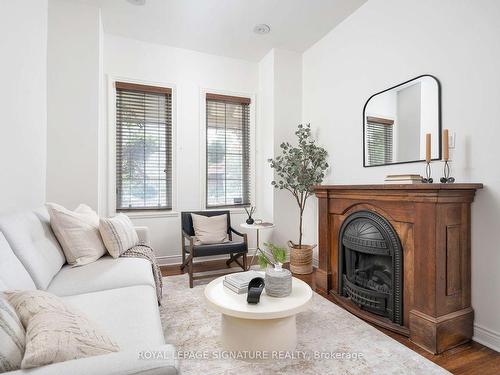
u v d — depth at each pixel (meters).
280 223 3.75
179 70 3.72
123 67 3.45
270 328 1.58
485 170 1.82
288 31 3.33
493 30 1.78
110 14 3.00
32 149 2.31
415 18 2.29
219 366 1.55
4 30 1.84
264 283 1.76
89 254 1.98
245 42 3.59
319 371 1.51
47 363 0.67
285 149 3.53
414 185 1.79
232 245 2.97
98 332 0.86
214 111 3.95
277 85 3.74
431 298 1.75
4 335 0.70
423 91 2.21
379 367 1.55
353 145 2.96
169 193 3.70
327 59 3.38
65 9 2.77
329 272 2.69
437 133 2.09
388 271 2.15
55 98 2.73
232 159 4.04
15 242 1.40
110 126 3.38
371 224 2.22
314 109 3.61
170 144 3.70
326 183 3.37
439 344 1.71
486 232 1.82
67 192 2.76
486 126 1.81
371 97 2.71
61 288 1.53
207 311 2.22
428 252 1.77
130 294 1.46
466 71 1.93
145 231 2.67
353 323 2.05
